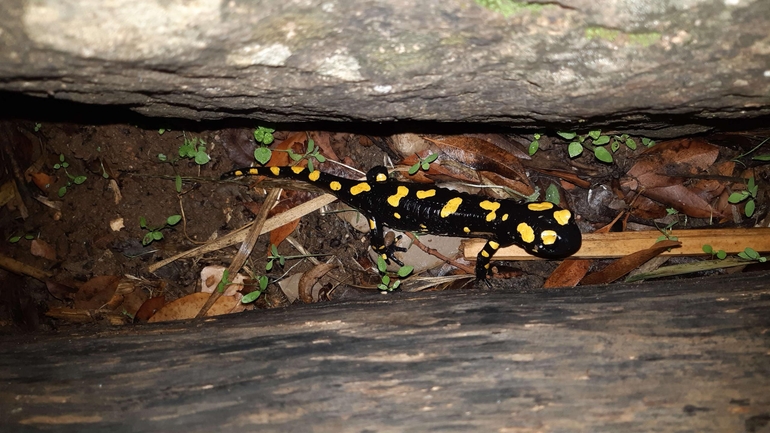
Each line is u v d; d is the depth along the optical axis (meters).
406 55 0.35
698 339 0.36
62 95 0.35
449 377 0.35
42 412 0.35
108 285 0.47
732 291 0.37
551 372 0.35
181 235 0.48
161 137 0.46
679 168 0.45
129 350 0.37
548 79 0.35
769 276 0.39
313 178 0.47
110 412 0.35
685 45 0.34
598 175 0.46
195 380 0.36
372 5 0.33
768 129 0.43
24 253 0.47
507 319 0.37
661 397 0.34
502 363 0.36
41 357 0.38
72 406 0.36
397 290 0.47
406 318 0.38
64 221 0.47
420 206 0.47
